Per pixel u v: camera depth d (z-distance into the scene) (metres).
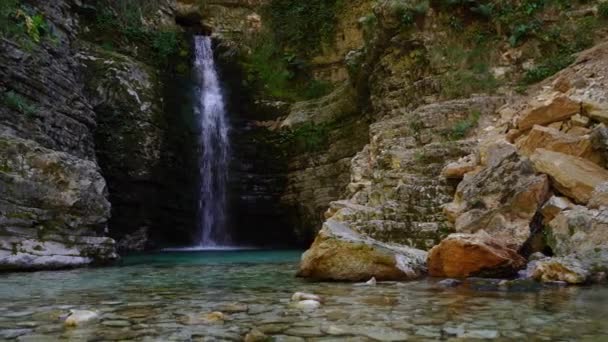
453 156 10.93
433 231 9.12
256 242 19.28
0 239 8.48
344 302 4.85
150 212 16.97
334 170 17.14
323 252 6.85
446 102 12.71
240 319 4.04
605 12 13.00
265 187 18.88
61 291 5.94
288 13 22.06
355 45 20.25
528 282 6.00
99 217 10.32
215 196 19.16
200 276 7.69
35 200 9.18
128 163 16.17
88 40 17.36
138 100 16.80
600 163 8.58
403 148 12.37
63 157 9.92
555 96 9.95
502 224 8.08
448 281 6.23
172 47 19.66
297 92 20.77
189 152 18.50
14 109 10.87
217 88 20.92
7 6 11.56
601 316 4.07
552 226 7.67
